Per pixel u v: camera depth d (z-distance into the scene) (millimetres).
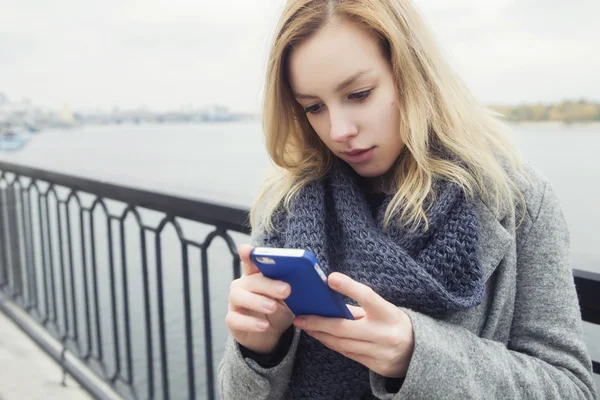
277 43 843
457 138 844
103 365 2322
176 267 2250
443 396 704
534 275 853
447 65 892
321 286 673
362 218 846
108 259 2168
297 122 972
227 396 888
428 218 797
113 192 2018
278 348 855
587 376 803
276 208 968
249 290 747
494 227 824
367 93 815
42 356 2711
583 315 942
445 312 776
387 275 772
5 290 3307
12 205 3115
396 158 888
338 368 871
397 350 702
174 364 2773
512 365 768
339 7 782
